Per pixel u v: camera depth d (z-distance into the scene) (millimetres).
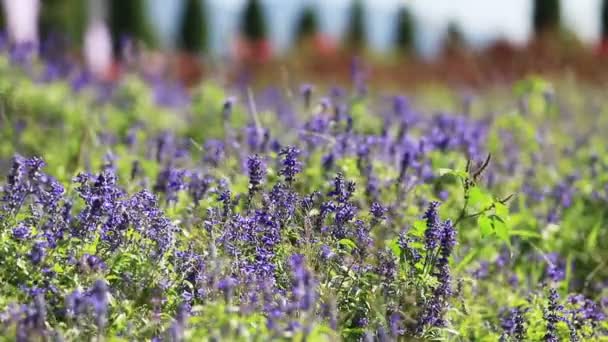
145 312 5742
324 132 9039
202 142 12156
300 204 6711
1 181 8156
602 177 9758
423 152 9008
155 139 10719
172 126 13711
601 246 9023
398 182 8055
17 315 5098
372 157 8711
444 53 30453
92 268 5672
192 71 26609
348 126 9070
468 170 6945
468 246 7984
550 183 10516
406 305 6266
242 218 6352
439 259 6234
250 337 5039
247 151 8898
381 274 6352
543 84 12914
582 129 14023
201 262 6047
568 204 9266
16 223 6383
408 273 6395
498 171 10273
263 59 29172
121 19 40469
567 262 8289
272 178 8367
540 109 12938
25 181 6867
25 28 22016
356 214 6977
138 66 18500
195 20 44031
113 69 22656
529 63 27703
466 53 29547
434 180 8875
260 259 6086
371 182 7875
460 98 18609
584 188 9773
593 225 9156
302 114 11625
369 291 6270
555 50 27859
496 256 8016
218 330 4996
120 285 5895
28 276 5727
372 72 28859
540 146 11703
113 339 5078
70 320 5395
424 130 12219
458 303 6887
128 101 14883
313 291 5125
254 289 5719
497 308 7352
